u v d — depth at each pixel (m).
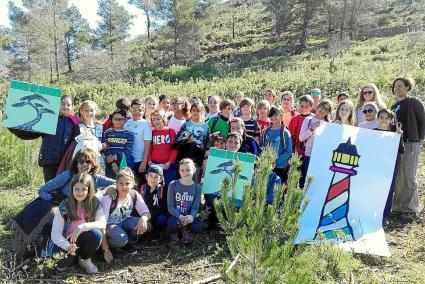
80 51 63.56
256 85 22.03
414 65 21.39
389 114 6.65
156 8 54.44
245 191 3.79
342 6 46.78
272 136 6.76
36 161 9.01
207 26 60.50
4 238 6.14
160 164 6.73
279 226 3.80
